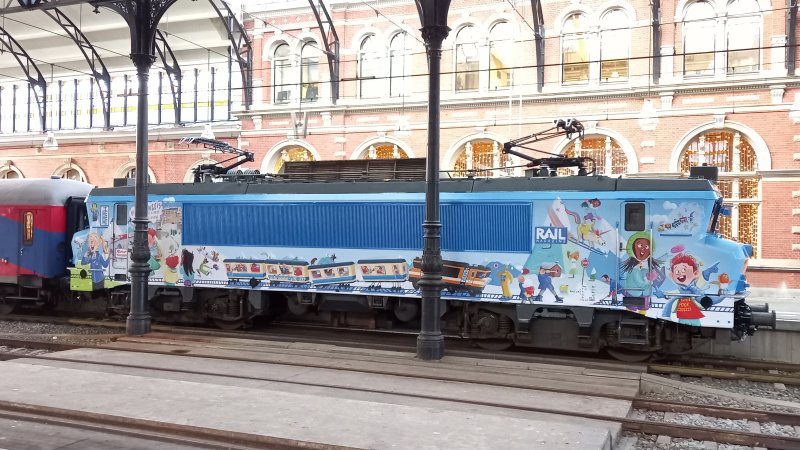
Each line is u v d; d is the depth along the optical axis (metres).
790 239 19.69
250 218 13.47
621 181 10.98
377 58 25.22
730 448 7.04
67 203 16.23
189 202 14.02
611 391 8.70
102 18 29.27
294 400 7.57
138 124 13.00
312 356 10.94
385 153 25.22
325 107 25.56
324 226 12.83
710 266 10.37
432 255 10.67
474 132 23.59
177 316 14.67
